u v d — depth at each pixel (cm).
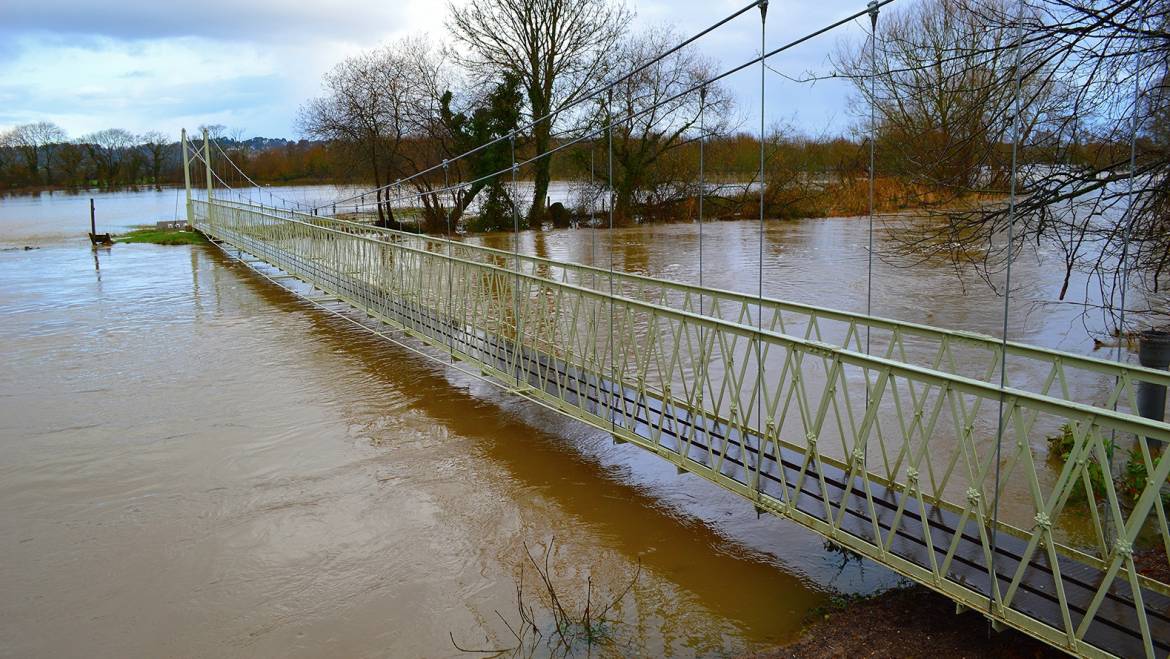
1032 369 835
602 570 458
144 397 834
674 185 2895
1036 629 317
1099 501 496
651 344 527
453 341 818
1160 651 298
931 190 940
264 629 414
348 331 1153
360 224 1272
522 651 383
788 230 2544
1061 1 549
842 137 2361
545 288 659
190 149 3838
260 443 688
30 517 555
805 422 410
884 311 1188
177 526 536
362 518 538
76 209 3884
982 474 337
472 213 2894
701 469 480
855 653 357
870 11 425
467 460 634
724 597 423
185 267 1880
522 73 2561
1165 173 560
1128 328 771
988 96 631
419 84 2722
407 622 414
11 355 1027
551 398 632
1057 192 600
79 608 440
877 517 402
